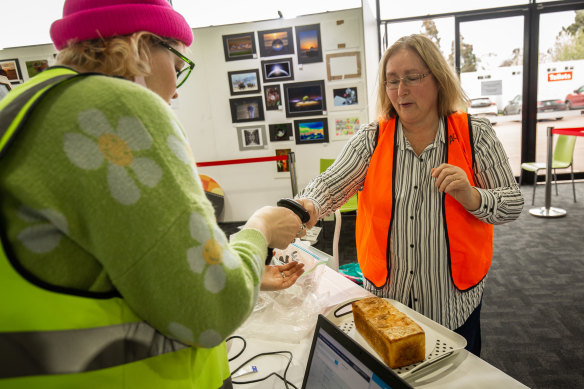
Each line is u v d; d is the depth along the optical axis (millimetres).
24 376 403
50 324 403
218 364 631
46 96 400
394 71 1195
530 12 4961
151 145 413
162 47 542
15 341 396
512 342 2139
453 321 1268
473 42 5188
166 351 483
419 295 1273
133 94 419
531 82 5145
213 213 481
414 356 898
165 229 407
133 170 401
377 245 1302
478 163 1234
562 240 3438
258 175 4223
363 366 707
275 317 1171
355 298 1203
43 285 402
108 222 397
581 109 5242
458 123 1235
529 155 5367
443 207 1212
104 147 394
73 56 494
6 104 418
